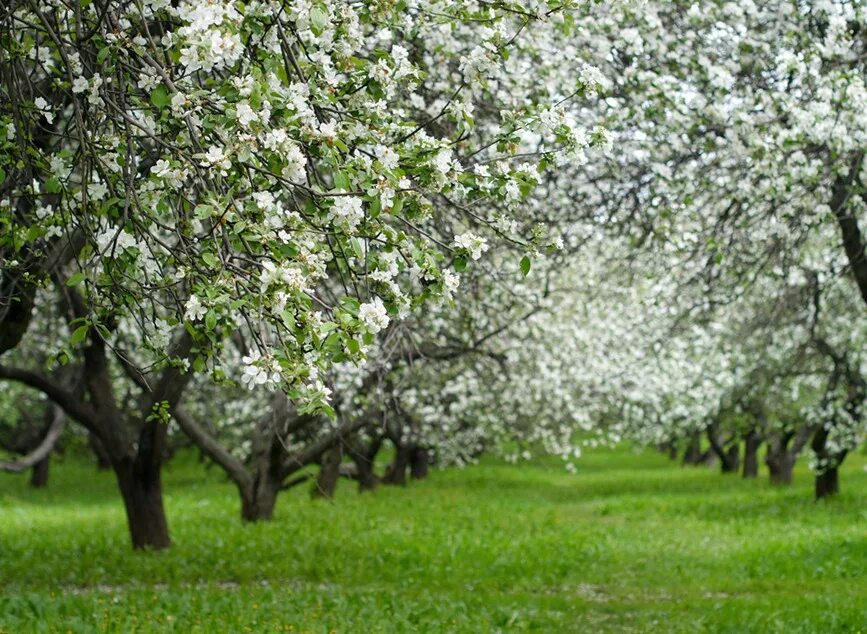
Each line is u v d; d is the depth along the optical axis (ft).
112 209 18.31
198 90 16.37
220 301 15.60
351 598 38.04
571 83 33.68
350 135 17.97
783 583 45.52
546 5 19.42
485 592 42.47
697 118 35.40
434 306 17.78
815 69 34.09
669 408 96.12
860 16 34.76
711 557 54.34
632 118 35.37
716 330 77.10
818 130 32.58
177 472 130.62
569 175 39.55
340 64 18.65
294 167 15.81
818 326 72.59
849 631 33.81
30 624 29.86
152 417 20.25
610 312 72.95
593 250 47.19
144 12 18.85
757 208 39.86
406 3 19.53
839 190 40.01
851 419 79.20
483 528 67.82
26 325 31.14
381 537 60.08
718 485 112.78
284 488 69.67
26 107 20.31
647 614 37.55
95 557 50.90
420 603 37.52
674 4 36.24
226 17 15.14
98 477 126.00
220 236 17.13
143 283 19.94
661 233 39.01
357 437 87.86
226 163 15.81
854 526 67.41
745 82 36.68
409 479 122.21
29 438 123.54
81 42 18.98
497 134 18.60
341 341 15.79
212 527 65.00
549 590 44.93
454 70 32.14
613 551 56.54
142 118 18.71
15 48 19.81
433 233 28.91
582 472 139.54
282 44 17.56
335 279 30.50
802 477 124.67
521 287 50.29
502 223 18.35
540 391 72.43
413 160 17.71
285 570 47.06
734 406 93.50
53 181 18.52
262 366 15.30
